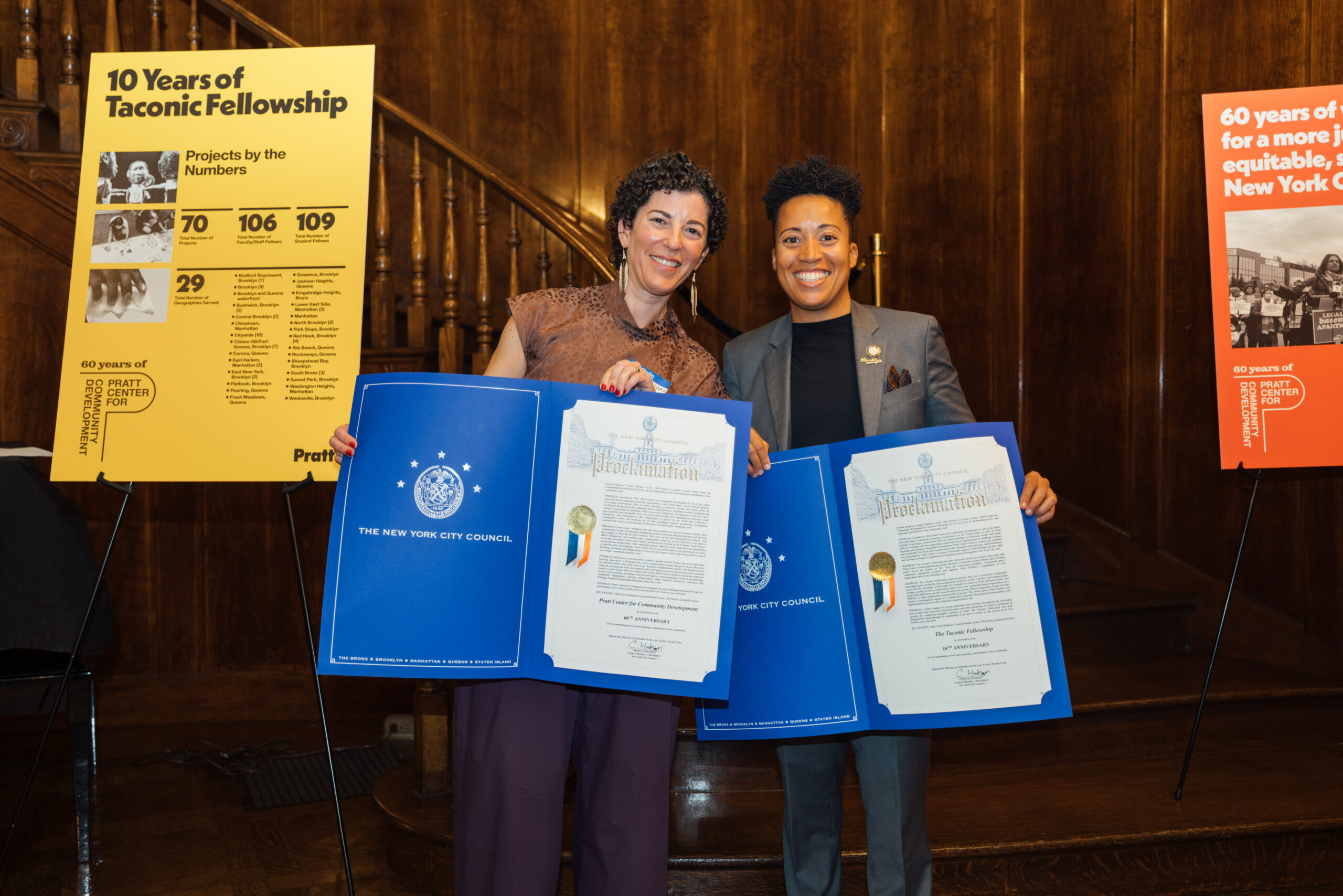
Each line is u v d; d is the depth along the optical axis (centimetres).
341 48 195
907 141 416
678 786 244
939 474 146
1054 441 376
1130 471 346
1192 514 326
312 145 193
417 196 317
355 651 135
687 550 138
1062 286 371
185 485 351
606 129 452
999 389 393
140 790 281
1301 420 216
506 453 139
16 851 234
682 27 448
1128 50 345
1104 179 354
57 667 225
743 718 151
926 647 145
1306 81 289
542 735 136
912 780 153
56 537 218
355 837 246
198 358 189
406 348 309
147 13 398
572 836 147
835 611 149
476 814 135
